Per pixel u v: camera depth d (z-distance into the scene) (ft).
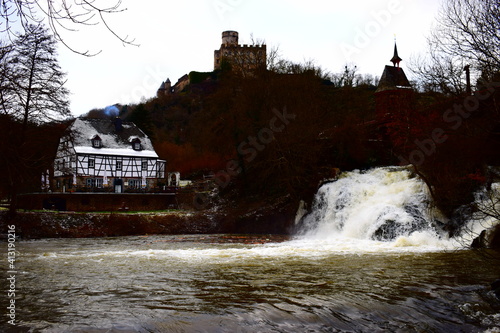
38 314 26.45
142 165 183.42
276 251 65.62
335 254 60.85
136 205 144.87
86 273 43.88
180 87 397.60
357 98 161.38
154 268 47.70
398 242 72.90
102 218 105.70
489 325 24.82
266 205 121.70
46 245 78.28
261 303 29.71
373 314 26.78
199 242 85.15
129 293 33.32
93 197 138.10
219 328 23.71
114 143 183.21
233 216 116.88
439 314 26.89
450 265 48.29
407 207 86.12
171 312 27.09
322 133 133.49
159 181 189.37
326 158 130.72
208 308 28.19
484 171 79.36
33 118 84.94
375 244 74.84
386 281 38.34
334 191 105.09
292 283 37.78
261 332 23.08
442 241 73.31
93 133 181.06
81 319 25.26
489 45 60.39
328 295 32.32
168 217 112.78
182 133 299.99
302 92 134.41
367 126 135.74
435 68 75.25
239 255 60.64
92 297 31.73
